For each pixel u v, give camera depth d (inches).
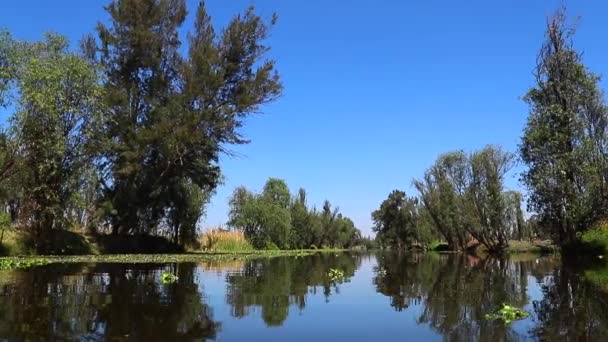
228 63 1765.5
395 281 817.5
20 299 503.8
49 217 1378.0
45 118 1246.3
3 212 1282.0
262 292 620.1
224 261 1295.5
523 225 2657.5
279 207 2817.4
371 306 521.0
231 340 353.7
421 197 3198.8
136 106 1712.6
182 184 1839.3
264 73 1782.7
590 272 945.5
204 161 1802.4
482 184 2628.0
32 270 839.1
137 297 534.9
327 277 876.6
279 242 2780.5
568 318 447.2
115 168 1633.9
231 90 1797.5
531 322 430.3
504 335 379.2
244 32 1785.2
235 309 478.6
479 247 2928.2
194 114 1643.7
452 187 2984.7
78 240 1531.7
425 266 1294.3
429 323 427.5
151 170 1726.1
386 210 4909.0
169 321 406.3
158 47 1744.6
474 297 601.3
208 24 1784.0
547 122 1316.4
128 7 1694.1
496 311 488.4
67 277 724.0
